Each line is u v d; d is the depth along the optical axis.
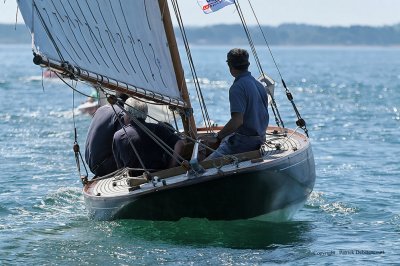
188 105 33.47
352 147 55.47
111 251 28.73
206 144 32.91
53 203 37.16
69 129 65.25
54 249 29.12
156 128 32.31
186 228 30.28
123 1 31.48
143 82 31.41
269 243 29.58
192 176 29.70
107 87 29.98
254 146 31.44
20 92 106.06
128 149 32.28
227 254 28.25
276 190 30.31
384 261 27.59
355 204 36.34
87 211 33.47
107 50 30.30
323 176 43.84
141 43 31.89
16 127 66.06
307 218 33.56
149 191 29.59
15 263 27.69
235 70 31.38
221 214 30.00
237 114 30.75
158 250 28.78
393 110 85.62
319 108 87.81
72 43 28.98
